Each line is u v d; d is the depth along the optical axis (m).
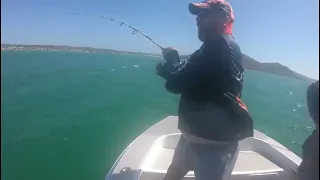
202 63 2.04
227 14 2.07
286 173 3.11
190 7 2.15
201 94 2.10
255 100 13.09
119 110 9.71
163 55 2.37
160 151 3.67
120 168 3.06
